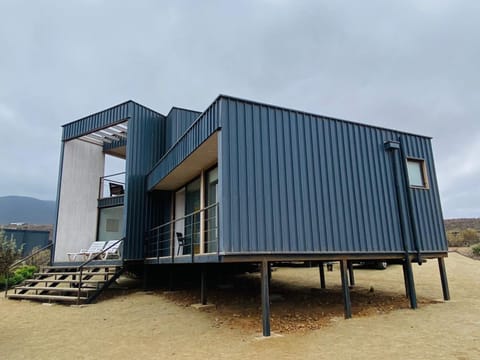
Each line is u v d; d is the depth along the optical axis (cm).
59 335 572
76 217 1266
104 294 980
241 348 468
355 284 1055
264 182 635
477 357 400
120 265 1052
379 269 1400
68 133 1285
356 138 781
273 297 844
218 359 425
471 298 807
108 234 1303
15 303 884
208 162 889
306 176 688
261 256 598
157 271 1177
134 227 1121
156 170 1092
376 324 584
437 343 460
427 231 813
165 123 1292
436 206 852
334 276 1270
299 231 650
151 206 1182
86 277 1014
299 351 445
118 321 669
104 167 1409
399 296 846
